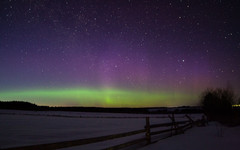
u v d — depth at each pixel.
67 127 15.40
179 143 6.36
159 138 7.68
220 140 7.16
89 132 11.62
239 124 15.78
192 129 11.53
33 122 20.56
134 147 5.61
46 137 9.50
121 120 26.42
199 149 5.43
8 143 7.82
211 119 22.67
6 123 18.86
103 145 6.60
